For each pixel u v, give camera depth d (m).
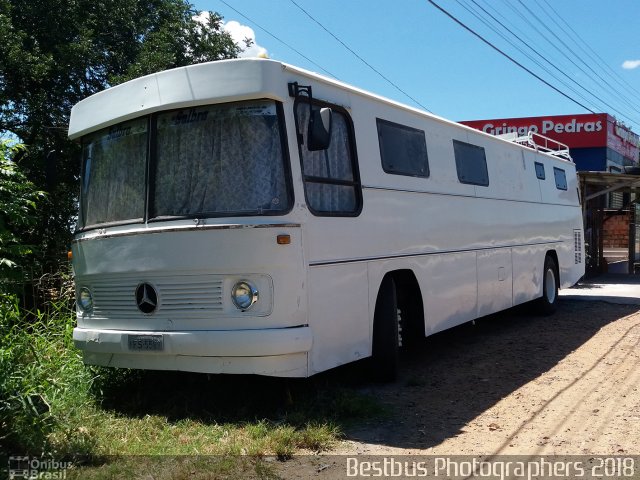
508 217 10.23
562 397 6.43
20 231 11.52
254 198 5.41
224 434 5.21
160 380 6.48
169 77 5.72
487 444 5.12
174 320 5.49
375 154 6.78
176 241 5.45
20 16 13.62
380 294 6.80
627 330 10.22
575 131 24.62
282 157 5.48
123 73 14.91
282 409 5.77
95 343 5.91
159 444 5.02
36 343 7.02
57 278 8.73
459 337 9.98
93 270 5.99
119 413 5.82
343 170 6.27
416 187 7.48
